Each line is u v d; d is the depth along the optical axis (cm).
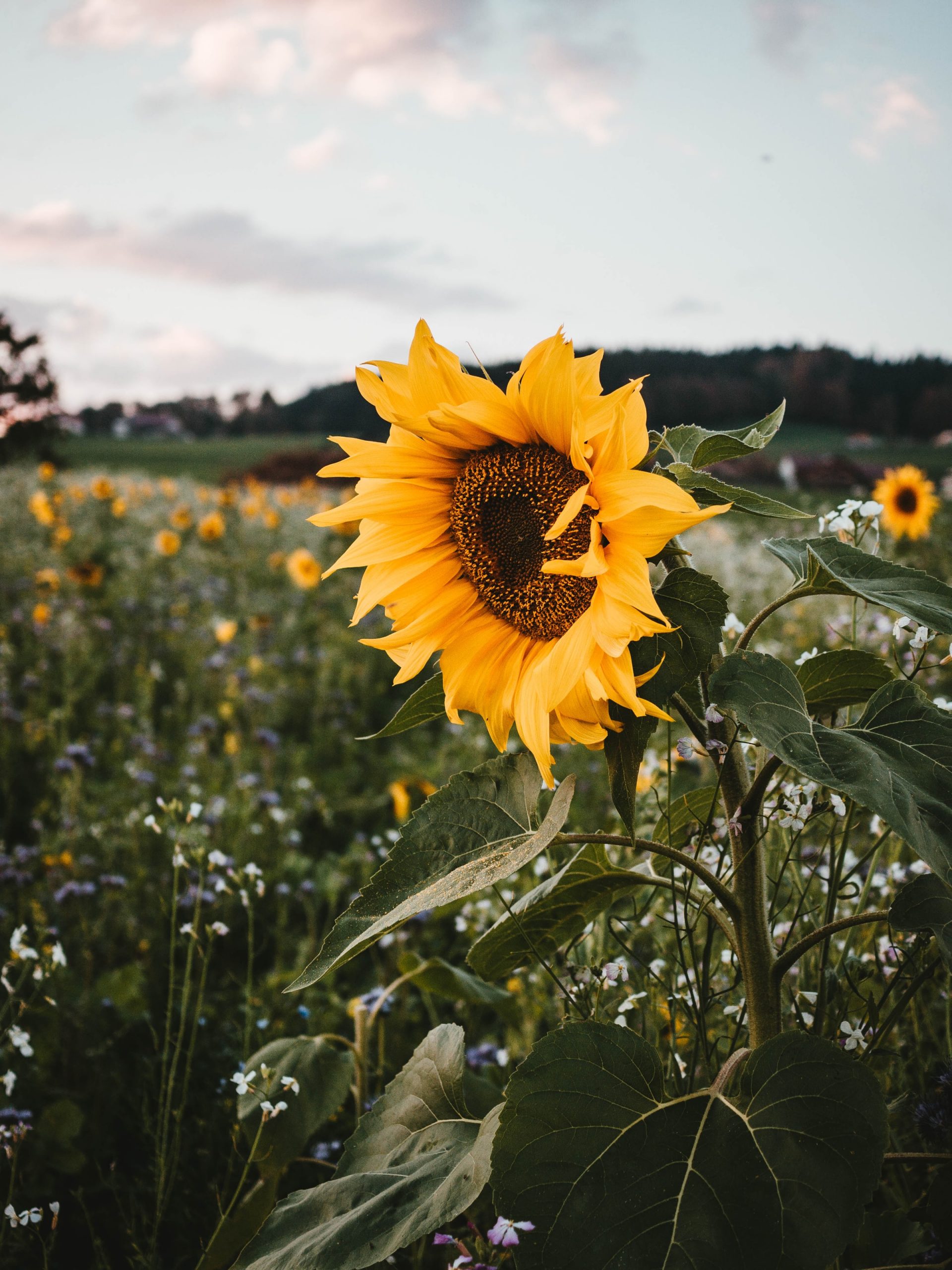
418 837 161
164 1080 235
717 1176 124
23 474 1938
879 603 139
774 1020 151
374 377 172
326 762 602
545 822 149
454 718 173
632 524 142
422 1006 335
